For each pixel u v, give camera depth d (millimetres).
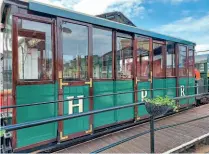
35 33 3639
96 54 4566
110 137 4508
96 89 4570
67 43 4059
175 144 3988
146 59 5738
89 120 4434
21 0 3445
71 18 4066
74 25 4145
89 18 4355
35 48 3658
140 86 5566
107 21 4699
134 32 5305
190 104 7641
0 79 4305
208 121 5738
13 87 3395
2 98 4199
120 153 3625
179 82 6977
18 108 3438
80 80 4266
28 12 3541
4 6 3531
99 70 4637
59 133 3932
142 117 5598
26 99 3531
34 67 3650
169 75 6578
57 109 3914
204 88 8875
